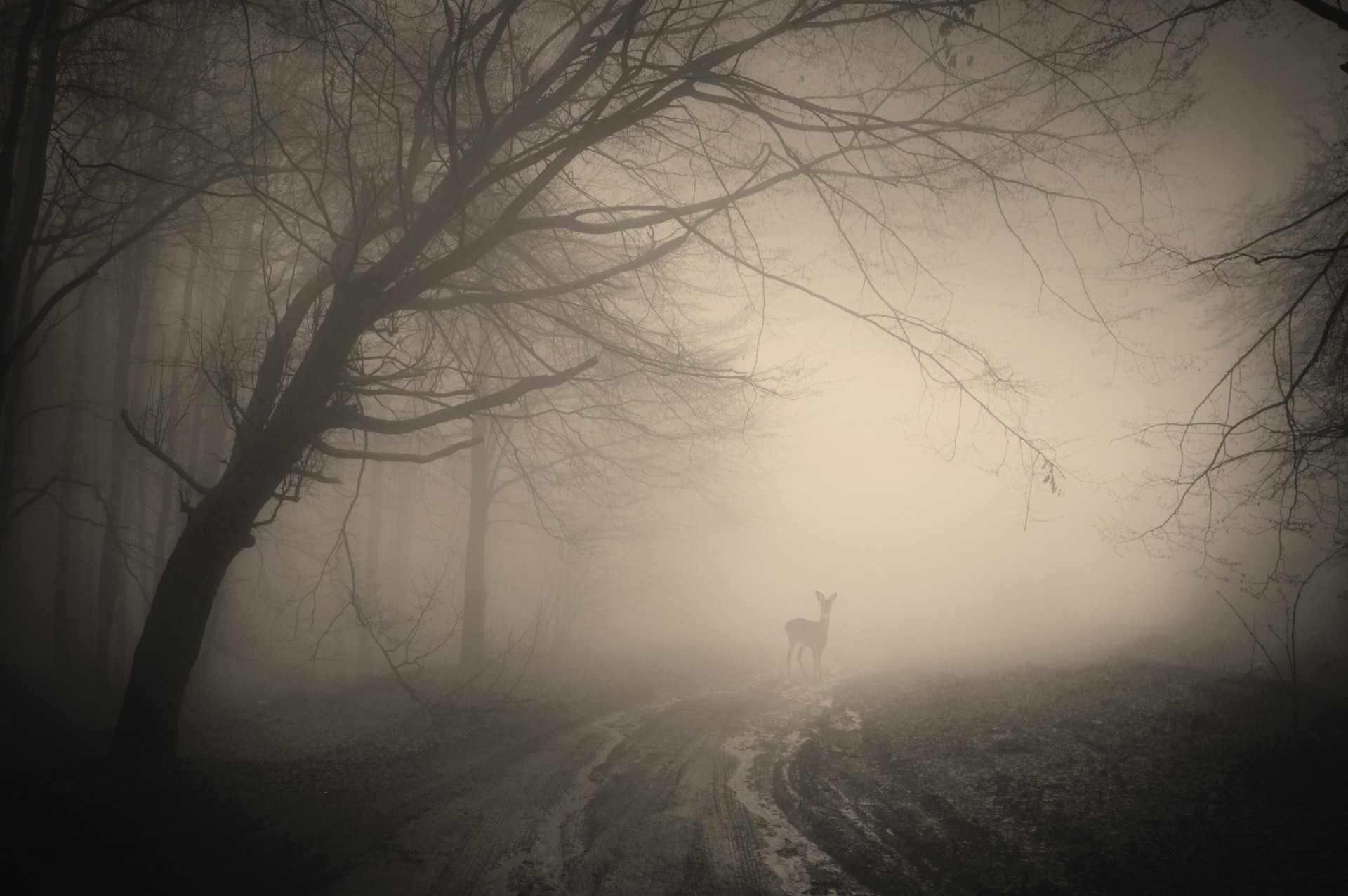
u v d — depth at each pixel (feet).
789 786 25.86
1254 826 18.30
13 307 30.04
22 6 29.73
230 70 37.91
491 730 34.81
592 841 19.51
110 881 14.84
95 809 18.07
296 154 35.83
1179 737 25.99
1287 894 14.78
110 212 36.52
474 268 36.01
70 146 36.76
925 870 18.13
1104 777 22.77
